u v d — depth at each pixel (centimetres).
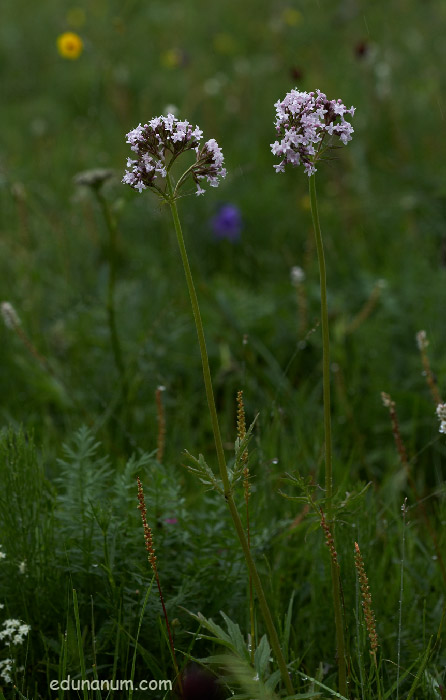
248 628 241
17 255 465
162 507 251
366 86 649
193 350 407
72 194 551
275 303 432
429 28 811
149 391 373
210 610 239
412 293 423
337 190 538
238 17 977
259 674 194
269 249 522
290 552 272
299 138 181
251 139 640
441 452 339
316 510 197
